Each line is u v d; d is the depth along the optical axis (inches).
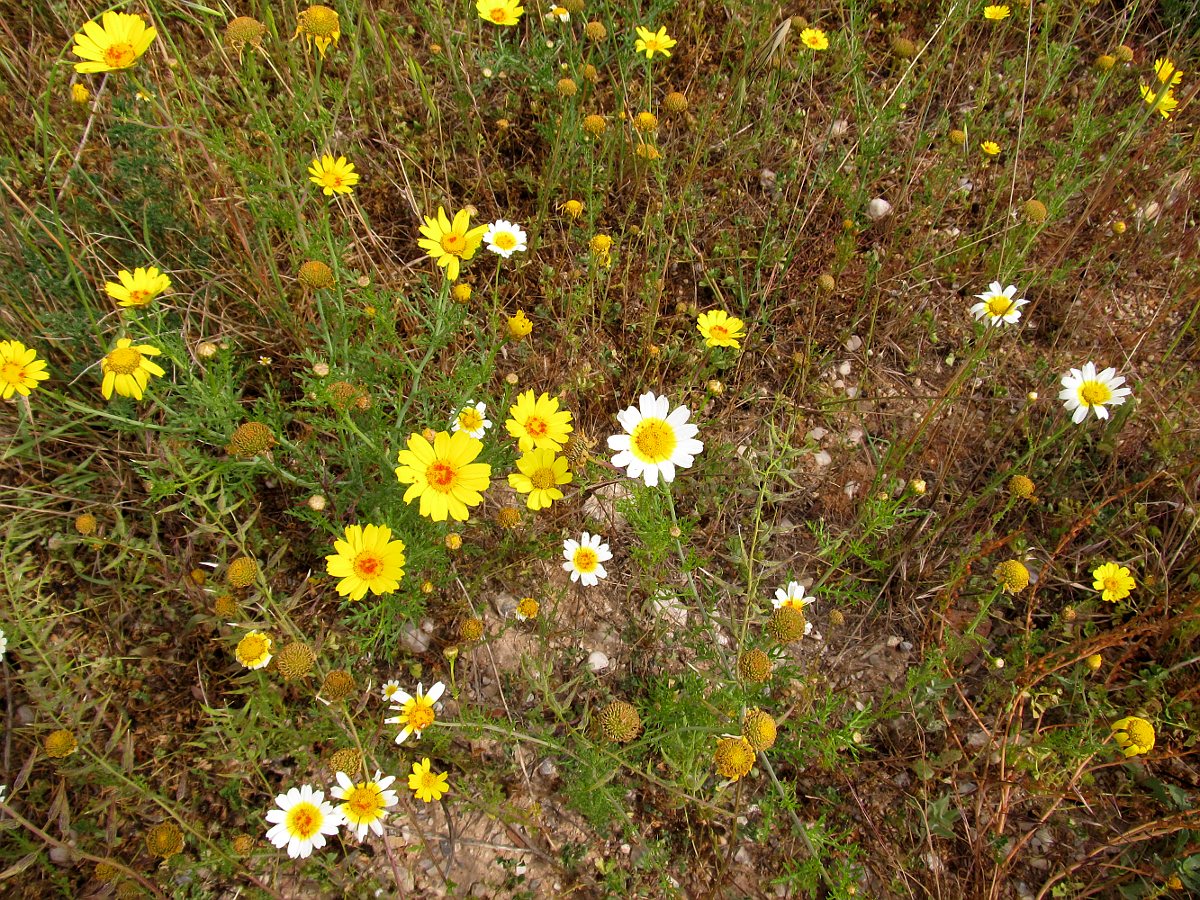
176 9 25.9
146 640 20.3
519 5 29.3
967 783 20.7
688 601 22.4
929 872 19.7
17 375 18.2
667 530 19.8
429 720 18.3
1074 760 20.1
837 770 20.5
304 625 20.9
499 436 22.2
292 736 19.0
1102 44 32.5
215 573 20.9
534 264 26.2
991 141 29.5
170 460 18.9
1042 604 23.3
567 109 25.9
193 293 22.5
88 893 18.2
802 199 28.2
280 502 22.0
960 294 27.9
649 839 19.8
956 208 28.8
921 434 25.0
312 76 26.2
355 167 26.4
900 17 32.2
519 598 22.2
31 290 21.5
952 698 21.9
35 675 17.8
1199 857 19.3
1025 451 25.3
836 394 25.8
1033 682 20.3
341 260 22.4
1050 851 20.1
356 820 17.4
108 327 21.1
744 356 25.9
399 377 21.5
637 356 25.2
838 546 22.8
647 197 27.7
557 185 27.0
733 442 24.8
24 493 20.2
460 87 27.1
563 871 19.4
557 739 20.0
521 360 24.8
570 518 23.1
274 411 20.4
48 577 20.2
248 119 24.2
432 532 20.5
